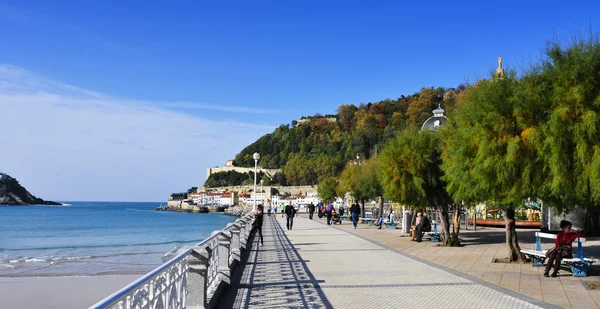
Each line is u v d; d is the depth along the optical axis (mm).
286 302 9430
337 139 190750
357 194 54469
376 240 25453
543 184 12773
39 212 168750
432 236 24969
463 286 11320
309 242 24062
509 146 12570
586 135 11273
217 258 10766
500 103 13234
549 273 13492
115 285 19141
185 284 7551
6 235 57156
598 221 27891
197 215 157125
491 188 14141
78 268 24562
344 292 10492
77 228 74438
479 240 25438
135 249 37219
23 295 17047
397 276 12828
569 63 11852
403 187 22750
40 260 28672
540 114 12453
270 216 65812
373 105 199500
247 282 11812
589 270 13977
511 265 15336
